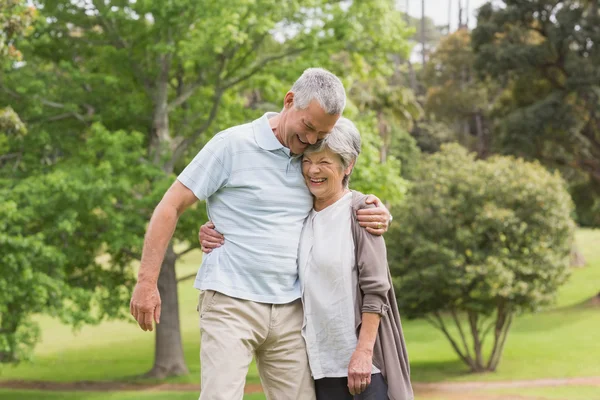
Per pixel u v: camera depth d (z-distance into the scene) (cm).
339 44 1911
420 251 1862
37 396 1912
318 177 298
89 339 2953
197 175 296
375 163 1903
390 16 1980
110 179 1769
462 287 1909
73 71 1916
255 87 2006
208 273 301
